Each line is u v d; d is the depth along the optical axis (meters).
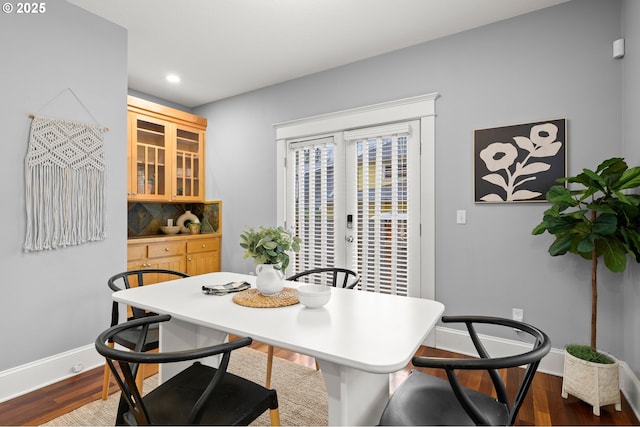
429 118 2.80
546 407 1.94
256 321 1.35
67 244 2.27
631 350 1.99
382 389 1.48
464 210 2.67
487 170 2.56
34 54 2.12
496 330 2.55
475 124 2.62
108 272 2.51
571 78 2.29
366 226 3.16
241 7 2.36
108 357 1.06
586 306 2.25
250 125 3.95
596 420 1.82
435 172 2.79
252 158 3.94
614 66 2.17
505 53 2.51
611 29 2.18
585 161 2.25
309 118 3.45
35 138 2.11
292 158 3.64
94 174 2.42
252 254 1.71
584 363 1.91
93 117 2.42
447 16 2.48
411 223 2.91
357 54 3.06
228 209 4.17
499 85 2.53
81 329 2.35
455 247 2.71
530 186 2.40
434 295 2.79
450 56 2.73
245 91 3.95
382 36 2.75
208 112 4.34
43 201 2.16
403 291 2.96
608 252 1.91
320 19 2.52
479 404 1.21
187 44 2.88
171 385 1.36
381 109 3.03
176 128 3.97
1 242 1.99
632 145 1.99
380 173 3.09
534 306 2.41
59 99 2.23
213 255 4.16
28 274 2.10
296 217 3.63
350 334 1.21
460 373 2.38
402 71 2.95
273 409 1.31
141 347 1.41
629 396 1.97
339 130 3.29
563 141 2.30
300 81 3.55
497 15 2.47
